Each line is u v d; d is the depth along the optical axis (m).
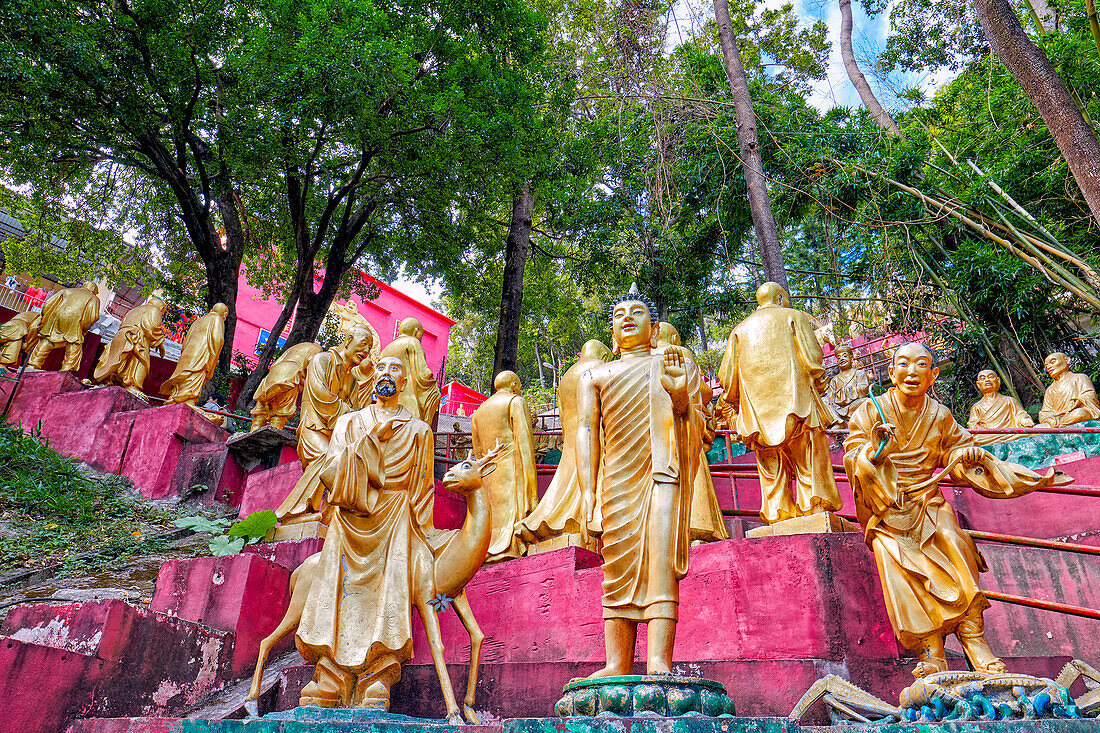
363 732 4.89
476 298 24.64
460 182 18.61
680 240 20.75
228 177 19.09
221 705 6.54
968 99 19.92
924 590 6.02
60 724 5.55
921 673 5.74
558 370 36.78
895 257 18.58
